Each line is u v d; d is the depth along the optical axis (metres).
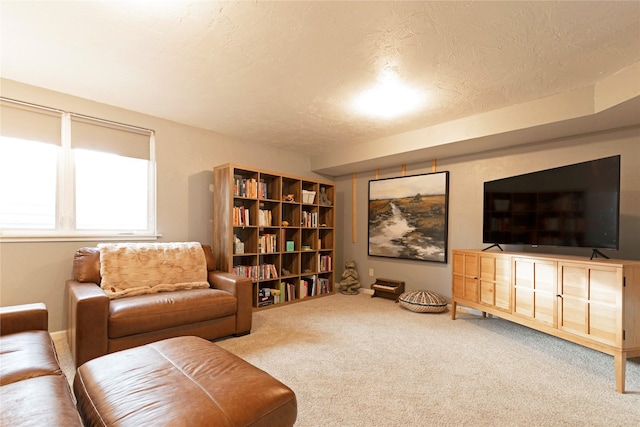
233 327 2.65
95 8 1.59
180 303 2.33
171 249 2.89
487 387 1.86
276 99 2.73
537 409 1.64
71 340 2.19
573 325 2.13
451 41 1.84
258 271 3.67
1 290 2.39
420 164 4.14
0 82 2.39
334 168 4.61
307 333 2.79
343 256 5.04
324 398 1.73
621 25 1.66
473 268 3.03
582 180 2.37
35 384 1.12
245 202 3.90
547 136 2.96
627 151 2.64
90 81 2.43
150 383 1.14
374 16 1.63
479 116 3.00
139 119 3.10
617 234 2.12
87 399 1.11
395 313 3.48
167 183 3.30
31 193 2.56
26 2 1.54
